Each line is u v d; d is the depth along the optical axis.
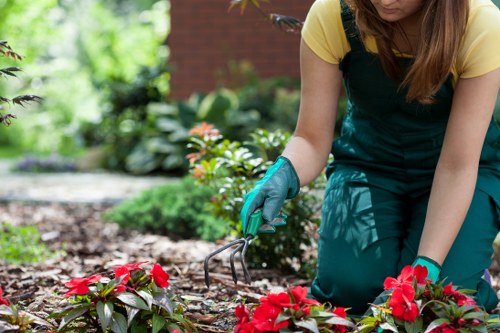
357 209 3.06
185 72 11.05
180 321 2.42
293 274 4.08
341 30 2.89
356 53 2.91
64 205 7.43
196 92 11.00
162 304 2.34
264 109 10.54
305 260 4.15
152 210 5.73
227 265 4.14
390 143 3.08
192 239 5.41
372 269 2.94
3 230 5.21
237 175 4.21
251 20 10.86
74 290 2.33
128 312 2.32
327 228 3.10
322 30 2.91
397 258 2.97
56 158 11.46
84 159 11.47
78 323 2.69
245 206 2.64
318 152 3.00
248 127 10.15
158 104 12.25
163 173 10.67
